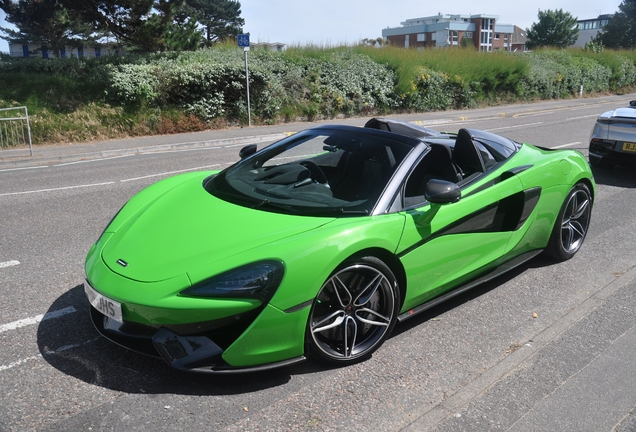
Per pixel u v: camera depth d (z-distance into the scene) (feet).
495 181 13.07
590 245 17.60
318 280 9.20
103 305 9.32
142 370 9.76
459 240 11.85
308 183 11.60
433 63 77.87
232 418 8.48
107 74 49.88
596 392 9.46
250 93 56.18
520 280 14.69
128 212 11.89
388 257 10.43
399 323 12.05
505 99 88.53
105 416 8.45
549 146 38.65
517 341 11.30
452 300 13.38
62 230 18.44
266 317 8.84
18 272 14.43
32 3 77.66
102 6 53.36
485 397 9.25
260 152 13.71
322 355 9.77
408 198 11.28
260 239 9.49
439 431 8.31
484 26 324.39
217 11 188.85
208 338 8.91
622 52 132.98
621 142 27.22
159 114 50.29
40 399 8.84
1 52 59.57
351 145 12.39
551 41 221.46
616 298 13.48
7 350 10.37
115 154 39.42
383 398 9.16
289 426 8.34
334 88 64.54
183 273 8.96
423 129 15.14
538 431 8.38
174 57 57.67
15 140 41.88
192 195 11.94
